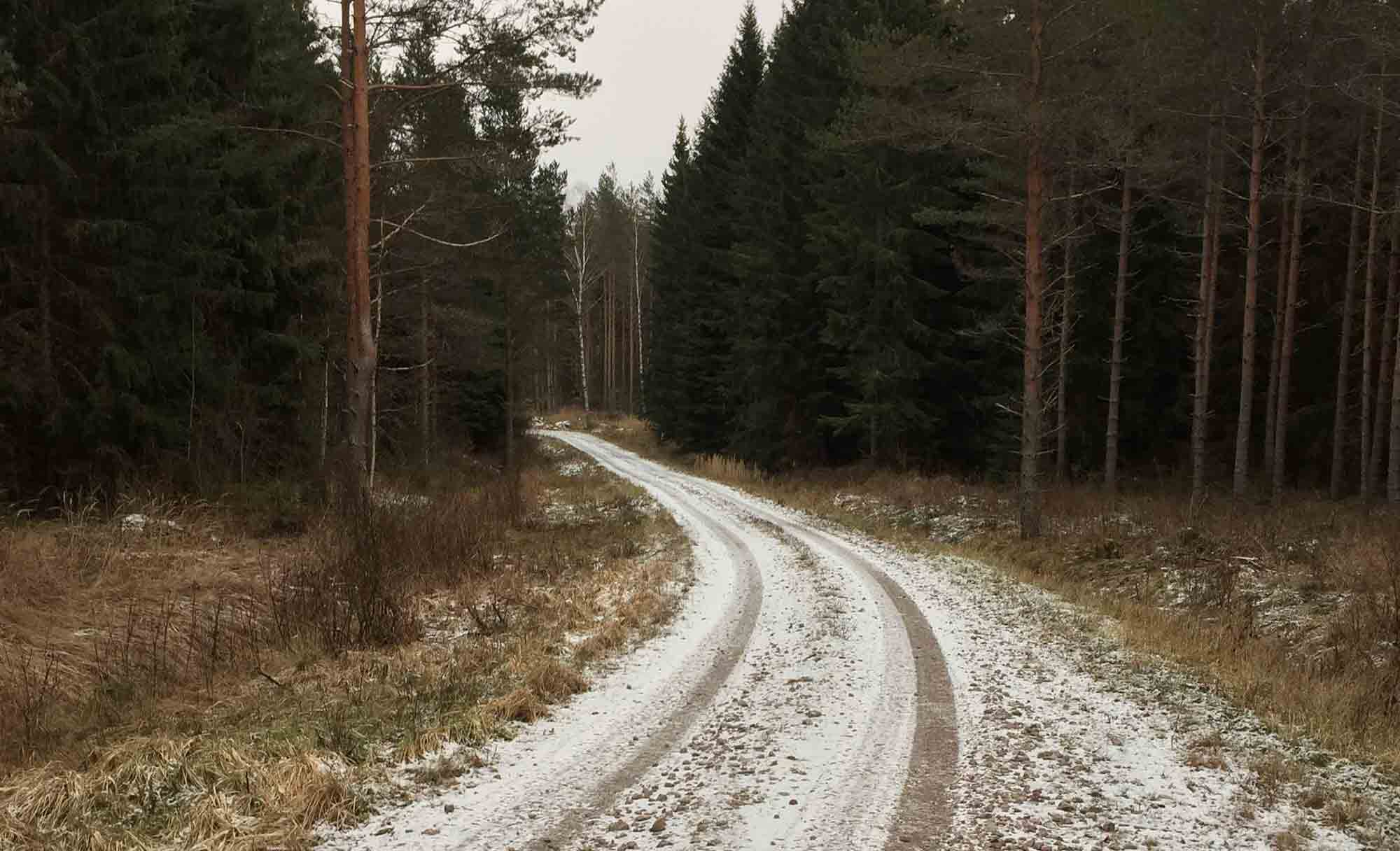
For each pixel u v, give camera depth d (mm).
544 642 8719
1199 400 18797
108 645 8102
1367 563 9906
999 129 14922
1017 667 7844
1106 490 20156
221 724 6309
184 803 4719
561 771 5410
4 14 11750
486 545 13906
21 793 4785
